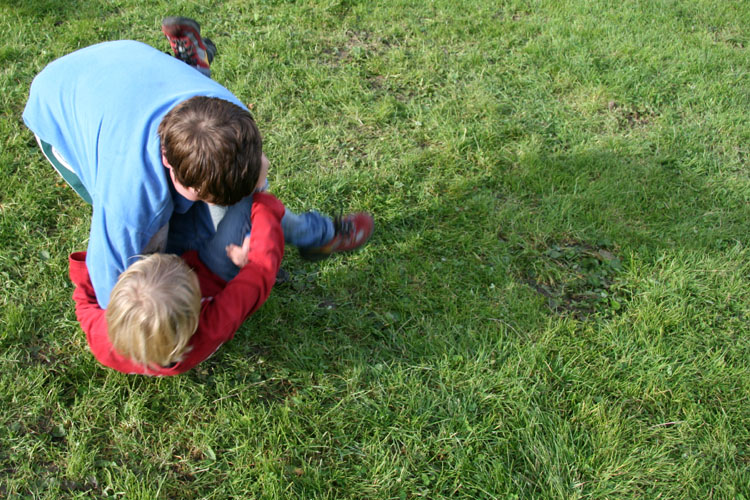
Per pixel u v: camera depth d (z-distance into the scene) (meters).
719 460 2.53
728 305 3.19
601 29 5.47
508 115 4.40
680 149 4.21
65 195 3.46
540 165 3.96
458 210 3.62
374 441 2.53
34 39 4.63
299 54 4.77
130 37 4.78
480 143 4.10
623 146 4.18
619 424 2.62
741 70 5.07
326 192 3.65
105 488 2.29
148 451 2.43
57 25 4.89
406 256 3.34
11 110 3.96
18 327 2.75
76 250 3.15
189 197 1.90
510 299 3.12
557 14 5.72
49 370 2.63
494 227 3.54
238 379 2.69
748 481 2.44
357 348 2.86
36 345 2.73
